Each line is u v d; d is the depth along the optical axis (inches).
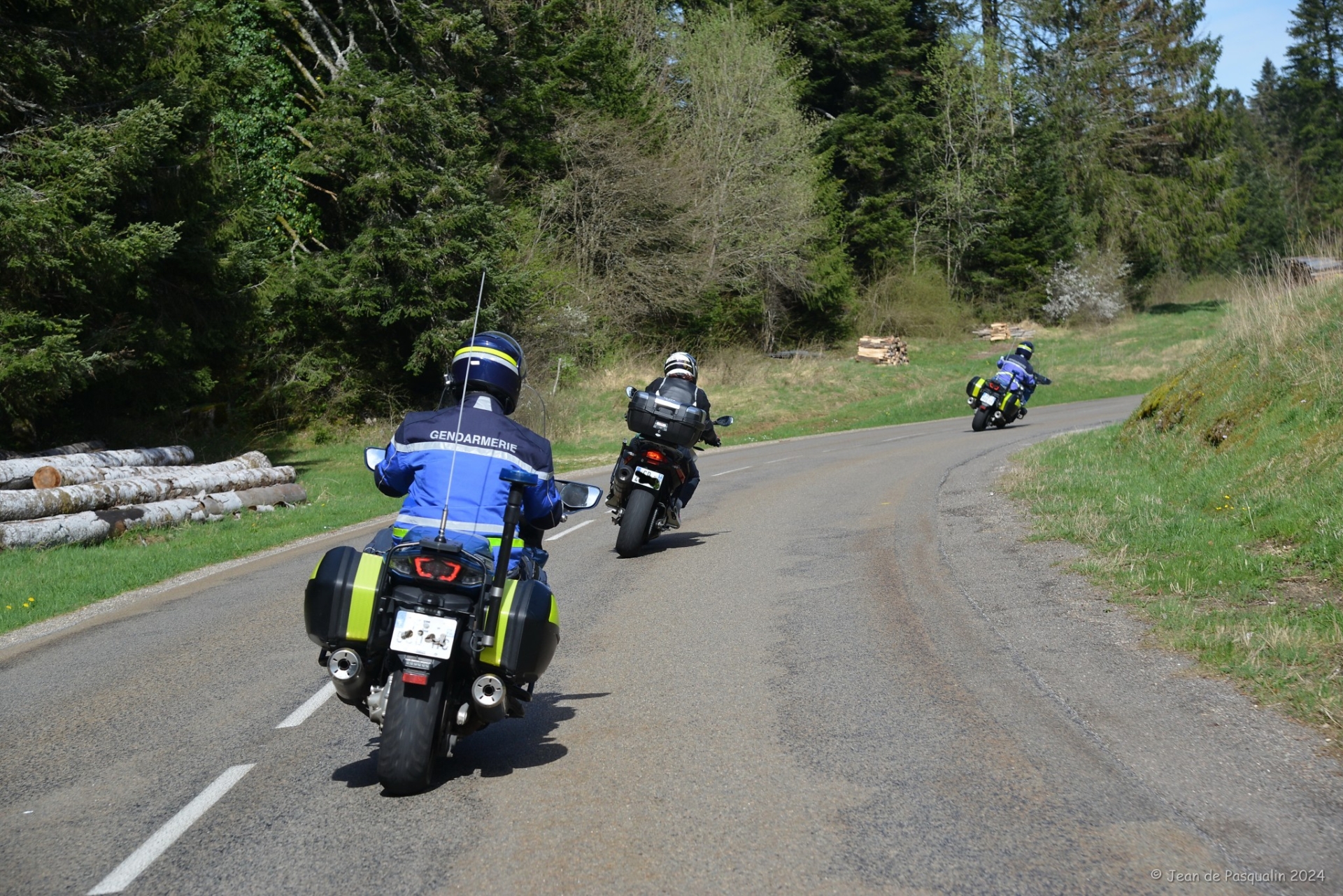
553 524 211.2
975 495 535.5
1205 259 2527.1
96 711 254.2
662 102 1614.2
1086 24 2442.2
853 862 157.5
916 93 2274.9
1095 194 2401.6
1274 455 409.7
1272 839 161.6
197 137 835.4
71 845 174.9
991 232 2223.2
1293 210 3265.3
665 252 1531.7
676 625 313.7
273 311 1055.0
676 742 214.1
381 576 185.6
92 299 732.0
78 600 410.0
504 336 213.8
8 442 794.8
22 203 639.1
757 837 167.5
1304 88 3737.7
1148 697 227.0
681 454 437.4
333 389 1150.3
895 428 1133.7
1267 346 500.7
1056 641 273.6
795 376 1507.1
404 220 1105.4
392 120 1087.6
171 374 854.5
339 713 245.4
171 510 611.2
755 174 1616.6
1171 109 2438.5
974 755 199.9
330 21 1312.7
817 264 1804.9
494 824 176.2
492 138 1389.0
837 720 222.8
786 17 2015.3
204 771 208.8
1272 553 326.3
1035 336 2076.8
